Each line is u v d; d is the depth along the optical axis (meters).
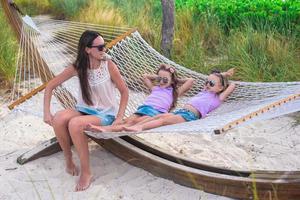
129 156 4.12
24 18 4.63
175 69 4.62
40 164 4.21
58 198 3.73
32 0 10.36
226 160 4.30
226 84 4.25
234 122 2.99
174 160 4.02
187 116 4.05
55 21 5.05
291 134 4.80
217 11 7.64
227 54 6.45
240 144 4.62
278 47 6.19
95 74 3.89
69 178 4.01
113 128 3.72
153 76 4.50
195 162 3.93
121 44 4.74
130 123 4.04
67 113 3.90
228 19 7.49
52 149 4.34
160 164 3.90
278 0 7.75
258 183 3.47
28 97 4.31
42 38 4.71
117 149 4.20
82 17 8.67
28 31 4.57
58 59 5.03
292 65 5.98
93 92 3.93
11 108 4.26
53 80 3.93
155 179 3.94
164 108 4.24
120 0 9.02
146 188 3.84
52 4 9.92
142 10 8.43
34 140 4.75
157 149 4.12
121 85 3.99
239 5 7.74
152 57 4.81
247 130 4.92
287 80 5.75
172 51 6.64
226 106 4.15
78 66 3.87
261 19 7.08
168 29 6.55
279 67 5.96
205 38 7.16
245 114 3.14
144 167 4.05
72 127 3.76
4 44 6.47
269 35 6.54
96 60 3.88
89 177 3.88
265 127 4.97
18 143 4.68
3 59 6.25
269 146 4.57
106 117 3.94
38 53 4.55
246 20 7.20
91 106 3.96
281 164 4.23
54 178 4.01
